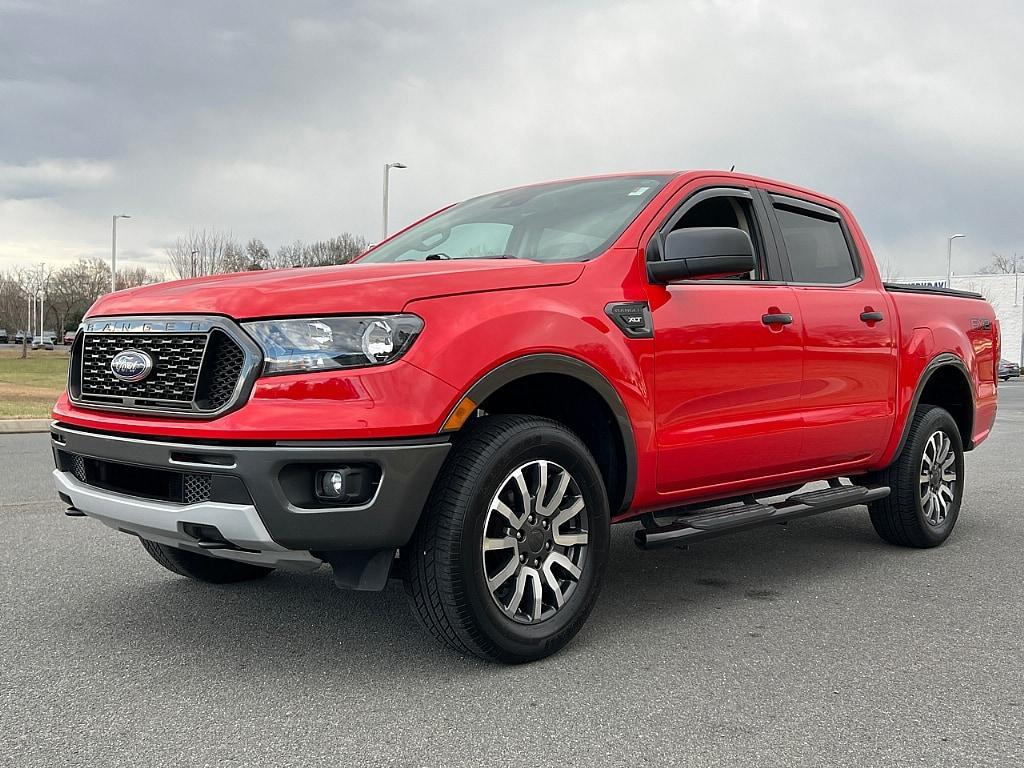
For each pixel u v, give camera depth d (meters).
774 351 4.14
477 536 3.04
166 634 3.55
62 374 30.69
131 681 3.05
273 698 2.91
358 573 3.02
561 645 3.32
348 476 2.85
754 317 4.06
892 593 4.27
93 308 3.54
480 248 4.10
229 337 2.91
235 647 3.40
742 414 4.02
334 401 2.85
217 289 3.06
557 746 2.57
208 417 2.91
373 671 3.16
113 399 3.23
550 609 3.32
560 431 3.29
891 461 5.04
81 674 3.12
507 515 3.14
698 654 3.37
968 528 5.91
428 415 2.92
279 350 2.88
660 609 3.99
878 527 5.26
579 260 3.63
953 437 5.38
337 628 3.64
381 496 2.87
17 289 86.00
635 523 6.07
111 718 2.75
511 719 2.75
